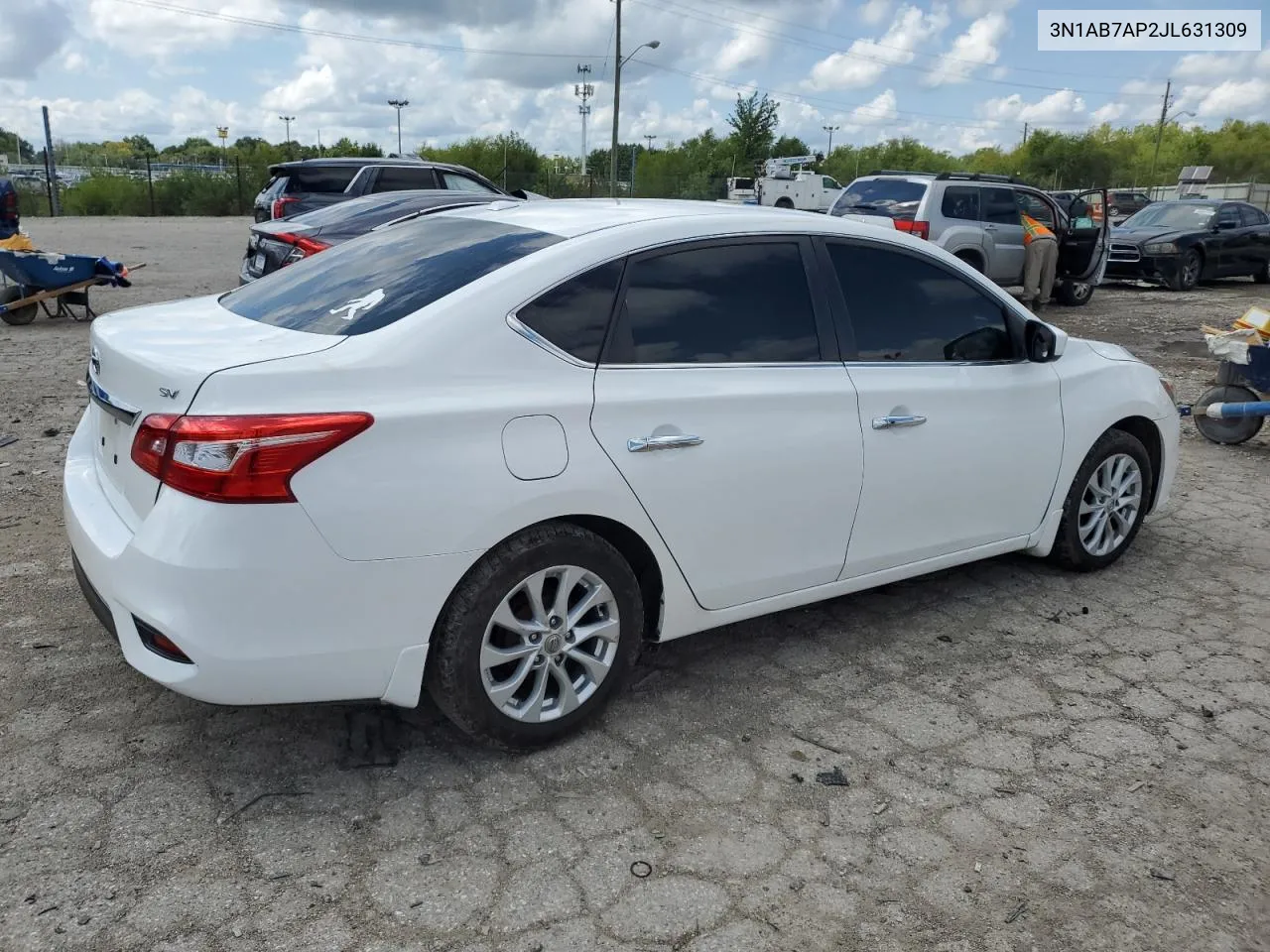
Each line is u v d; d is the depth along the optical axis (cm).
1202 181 3578
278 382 264
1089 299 1677
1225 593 479
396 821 285
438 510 276
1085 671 396
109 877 257
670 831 287
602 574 316
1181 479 667
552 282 309
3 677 351
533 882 263
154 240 2362
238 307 346
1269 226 1953
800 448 354
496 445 286
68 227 2883
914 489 395
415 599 279
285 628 264
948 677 387
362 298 312
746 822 293
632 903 257
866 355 383
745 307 351
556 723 320
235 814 284
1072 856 285
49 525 497
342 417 264
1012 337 435
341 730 329
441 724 336
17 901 247
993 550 444
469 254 325
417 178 1445
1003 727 352
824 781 314
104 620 297
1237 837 297
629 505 315
